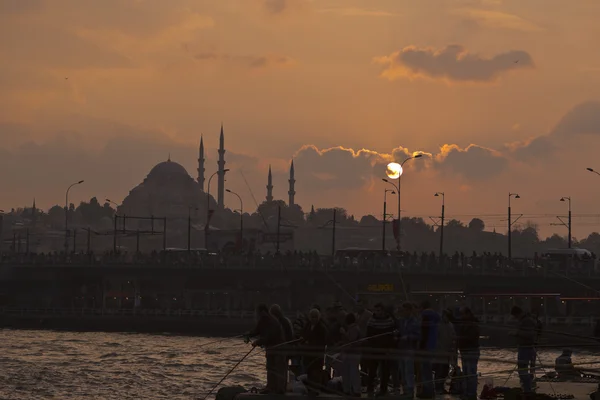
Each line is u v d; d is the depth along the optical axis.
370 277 170.12
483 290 161.62
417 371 43.25
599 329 48.50
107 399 74.94
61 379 87.50
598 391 42.12
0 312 187.12
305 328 41.88
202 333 166.88
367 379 43.19
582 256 175.50
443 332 41.25
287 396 40.47
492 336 76.94
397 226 173.75
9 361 105.88
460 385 43.53
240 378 85.38
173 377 87.44
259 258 184.50
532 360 40.78
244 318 168.38
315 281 182.25
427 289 164.88
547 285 158.00
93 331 175.00
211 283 197.00
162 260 193.88
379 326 39.69
